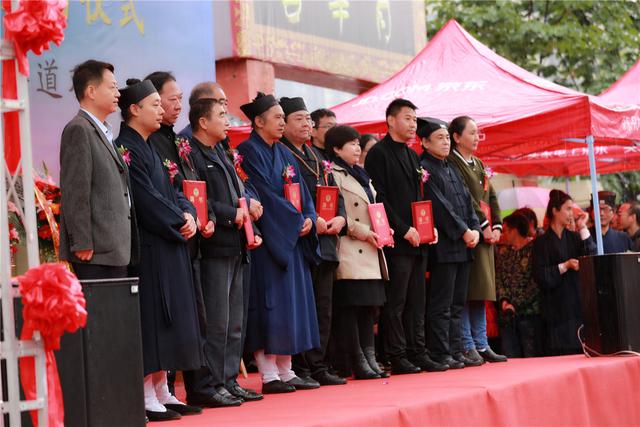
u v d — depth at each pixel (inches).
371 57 501.0
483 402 229.0
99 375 171.9
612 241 401.7
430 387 239.1
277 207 253.4
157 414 203.2
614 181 614.2
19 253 221.3
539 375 255.9
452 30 390.6
